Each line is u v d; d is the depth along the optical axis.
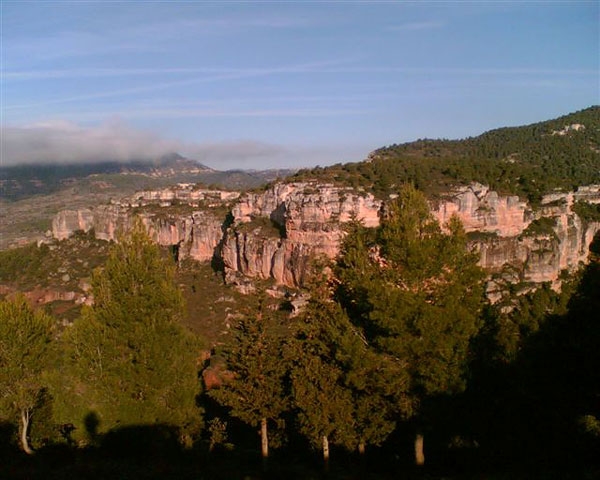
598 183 132.25
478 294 28.62
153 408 30.50
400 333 27.34
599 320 28.77
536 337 33.72
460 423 31.25
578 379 29.86
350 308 32.31
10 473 27.30
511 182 104.38
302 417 30.39
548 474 24.95
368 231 36.97
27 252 153.00
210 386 47.09
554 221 97.38
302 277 84.25
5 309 34.75
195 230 118.81
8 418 34.47
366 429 29.41
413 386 27.86
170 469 28.48
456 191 89.75
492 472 27.30
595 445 27.25
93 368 30.55
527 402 31.92
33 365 34.62
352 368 28.81
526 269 88.62
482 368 30.73
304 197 87.19
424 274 28.25
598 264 30.73
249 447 38.72
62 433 36.41
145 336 30.38
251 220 104.38
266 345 34.09
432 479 26.94
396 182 93.12
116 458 29.95
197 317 84.25
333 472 30.72
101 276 32.00
